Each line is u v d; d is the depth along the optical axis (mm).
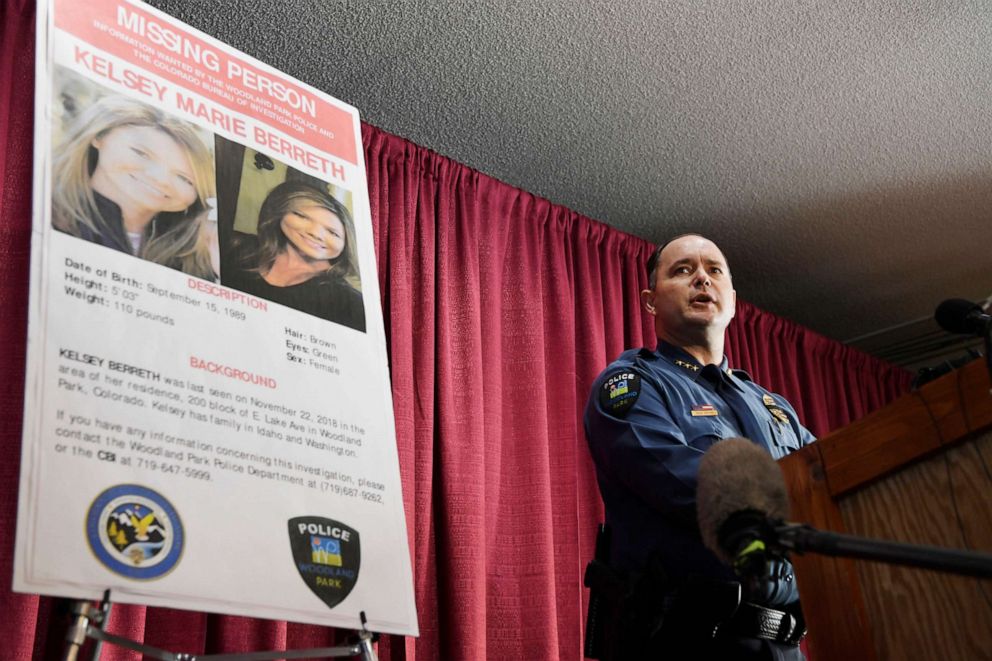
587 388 3623
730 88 3385
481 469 3096
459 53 3154
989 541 1246
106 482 1558
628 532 1979
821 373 4801
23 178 2518
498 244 3582
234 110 2109
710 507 1095
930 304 4855
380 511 1874
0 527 2123
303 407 1862
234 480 1703
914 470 1326
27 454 1505
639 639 1845
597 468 2100
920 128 3643
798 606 1901
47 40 1878
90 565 1489
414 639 2707
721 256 2514
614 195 3904
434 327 3240
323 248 2088
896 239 4293
